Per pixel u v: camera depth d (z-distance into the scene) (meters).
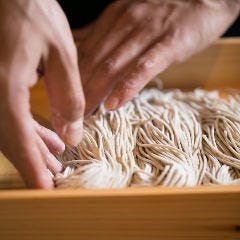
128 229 0.32
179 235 0.33
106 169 0.37
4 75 0.30
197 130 0.42
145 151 0.40
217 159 0.40
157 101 0.45
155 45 0.45
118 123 0.41
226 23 0.50
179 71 0.49
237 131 0.41
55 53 0.31
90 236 0.33
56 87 0.31
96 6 0.62
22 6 0.30
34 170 0.32
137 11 0.49
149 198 0.31
